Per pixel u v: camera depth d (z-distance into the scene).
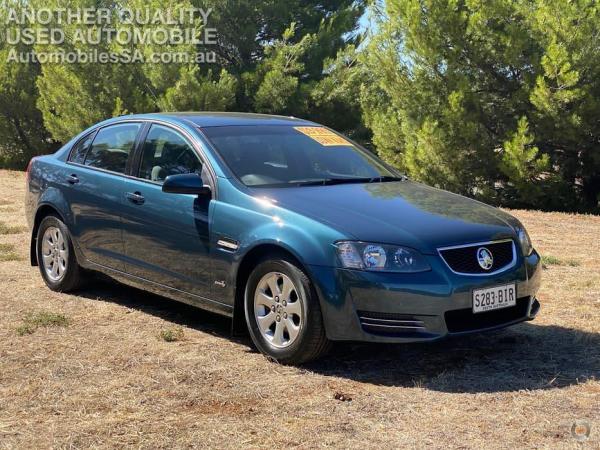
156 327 6.11
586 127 13.77
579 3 13.81
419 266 4.86
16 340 5.71
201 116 6.54
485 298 5.00
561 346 5.62
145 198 6.14
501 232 5.25
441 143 14.92
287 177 5.85
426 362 5.29
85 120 21.33
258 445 3.93
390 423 4.21
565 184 14.66
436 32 14.84
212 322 6.27
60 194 7.03
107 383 4.82
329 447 3.90
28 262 8.59
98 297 6.99
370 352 5.48
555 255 9.28
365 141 20.98
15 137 24.95
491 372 5.06
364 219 5.11
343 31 21.69
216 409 4.41
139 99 20.70
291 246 5.04
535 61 14.20
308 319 4.98
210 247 5.59
